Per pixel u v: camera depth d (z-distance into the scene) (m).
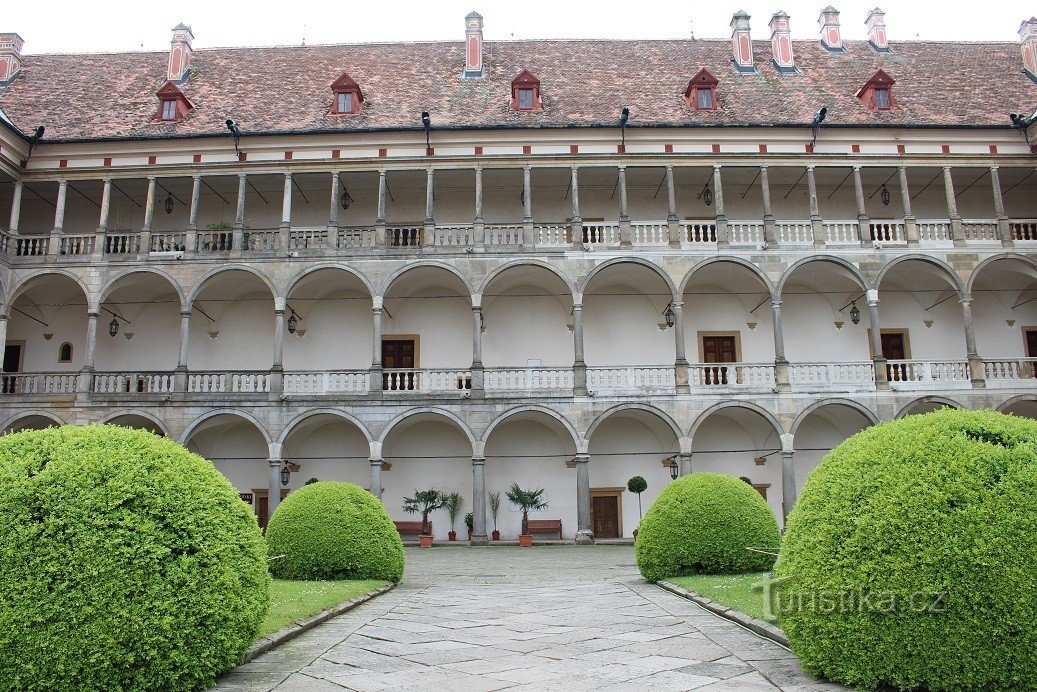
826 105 31.02
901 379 27.97
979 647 6.51
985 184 31.34
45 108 30.86
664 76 32.97
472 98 31.34
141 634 6.75
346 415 27.19
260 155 28.80
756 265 28.33
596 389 27.52
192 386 28.59
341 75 32.28
